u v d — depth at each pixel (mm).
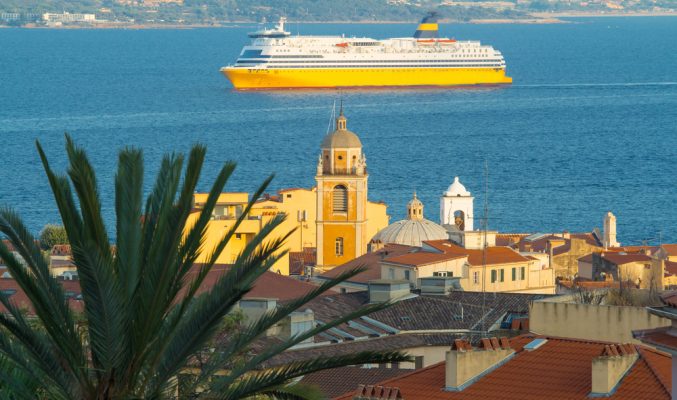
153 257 121125
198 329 122438
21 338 121312
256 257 124312
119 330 118875
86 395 122000
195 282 124688
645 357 167625
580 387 165250
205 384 140750
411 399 170875
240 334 130125
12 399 125438
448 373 171750
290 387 131625
